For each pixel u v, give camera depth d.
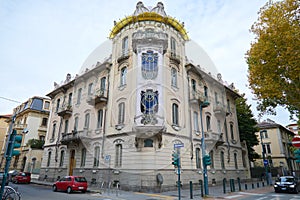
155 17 12.80
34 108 30.98
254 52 13.14
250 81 14.17
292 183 13.66
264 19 12.84
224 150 20.64
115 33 15.34
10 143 6.58
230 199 10.77
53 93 25.55
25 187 16.31
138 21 13.36
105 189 13.45
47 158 22.81
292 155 39.34
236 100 28.06
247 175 24.05
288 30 11.43
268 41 12.22
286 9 11.84
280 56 11.66
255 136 26.73
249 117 27.19
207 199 10.73
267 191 14.55
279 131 36.66
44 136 31.08
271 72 12.74
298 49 11.02
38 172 25.16
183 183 14.14
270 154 36.28
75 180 13.15
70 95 22.39
